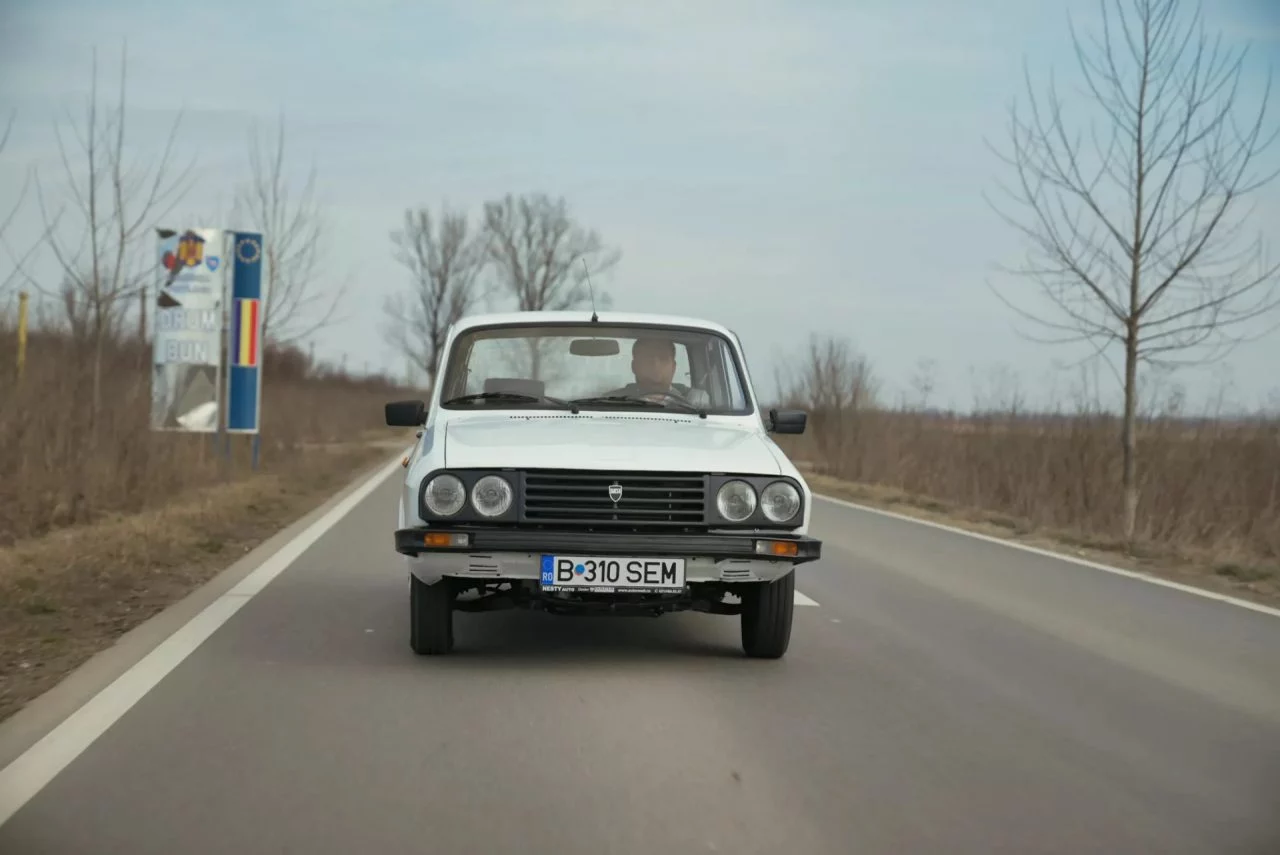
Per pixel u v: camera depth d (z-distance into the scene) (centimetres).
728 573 764
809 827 507
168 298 2288
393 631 902
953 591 1186
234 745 602
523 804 526
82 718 643
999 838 500
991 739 649
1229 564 1466
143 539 1309
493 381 917
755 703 712
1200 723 697
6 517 1417
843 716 688
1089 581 1298
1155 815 535
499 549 746
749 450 814
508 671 780
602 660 823
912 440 2972
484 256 8706
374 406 6244
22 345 1758
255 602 1012
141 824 493
